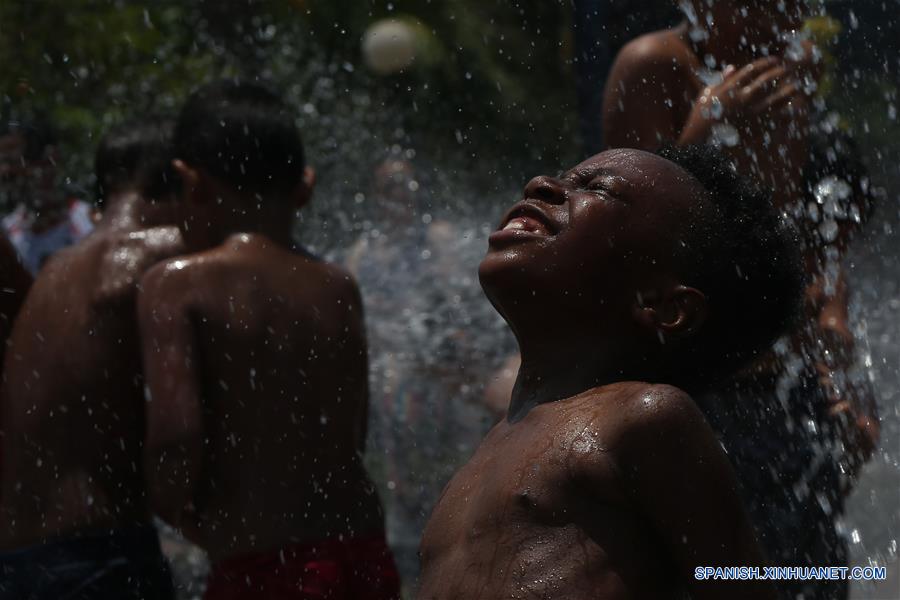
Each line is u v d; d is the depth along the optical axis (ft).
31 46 38.65
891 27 29.07
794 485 14.85
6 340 17.33
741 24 15.55
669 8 20.59
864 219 17.08
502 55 55.21
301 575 14.79
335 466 15.43
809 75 15.83
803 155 15.60
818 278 16.31
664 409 9.55
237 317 15.10
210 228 15.93
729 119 15.03
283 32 46.06
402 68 45.01
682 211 10.21
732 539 9.61
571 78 52.44
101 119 36.94
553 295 10.10
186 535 15.33
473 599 9.64
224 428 14.96
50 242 26.25
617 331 10.19
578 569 9.46
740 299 10.38
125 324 16.29
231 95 16.14
